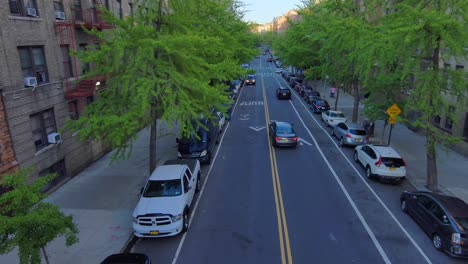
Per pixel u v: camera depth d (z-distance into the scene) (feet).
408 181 51.70
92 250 33.55
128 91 40.78
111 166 58.95
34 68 46.91
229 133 81.10
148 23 44.37
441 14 38.22
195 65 43.32
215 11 53.88
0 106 40.01
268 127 86.79
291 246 34.22
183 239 35.91
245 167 57.72
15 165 41.93
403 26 41.11
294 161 60.80
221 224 38.81
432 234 34.58
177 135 78.54
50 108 49.62
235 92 134.00
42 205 24.27
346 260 31.86
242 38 88.84
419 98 47.62
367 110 66.90
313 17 101.45
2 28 40.29
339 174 54.60
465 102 44.45
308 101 121.70
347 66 75.15
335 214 40.98
